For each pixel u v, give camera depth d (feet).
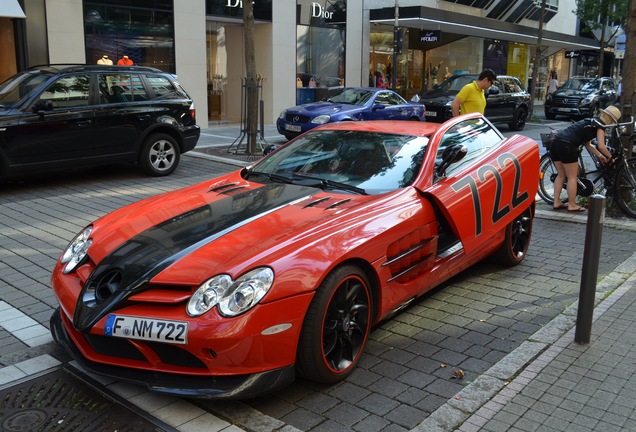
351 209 13.00
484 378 11.97
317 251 11.23
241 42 64.13
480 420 10.52
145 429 10.28
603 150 24.62
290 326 10.57
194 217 13.06
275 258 10.85
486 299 16.46
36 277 17.81
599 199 12.70
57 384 11.75
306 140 17.26
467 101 28.45
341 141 16.62
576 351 13.11
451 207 14.48
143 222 13.23
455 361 12.92
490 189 16.14
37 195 28.55
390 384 11.93
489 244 17.03
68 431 10.22
